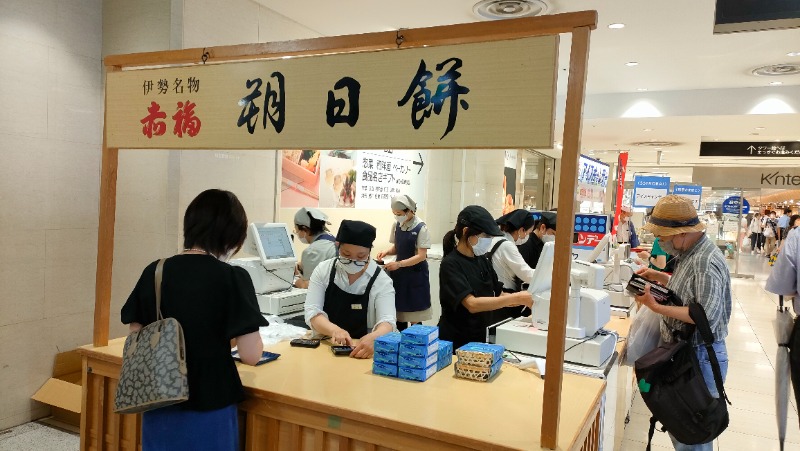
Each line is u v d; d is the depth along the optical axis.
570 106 1.40
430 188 6.39
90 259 3.59
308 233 3.48
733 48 4.81
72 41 3.39
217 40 3.63
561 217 1.41
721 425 2.12
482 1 3.88
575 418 1.60
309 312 2.31
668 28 4.33
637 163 12.82
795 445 3.47
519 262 3.00
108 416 2.10
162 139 2.04
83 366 2.15
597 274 2.52
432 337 1.93
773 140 8.53
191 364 1.57
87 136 3.52
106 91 2.16
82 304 3.56
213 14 3.59
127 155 3.52
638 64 5.43
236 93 1.87
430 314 4.23
